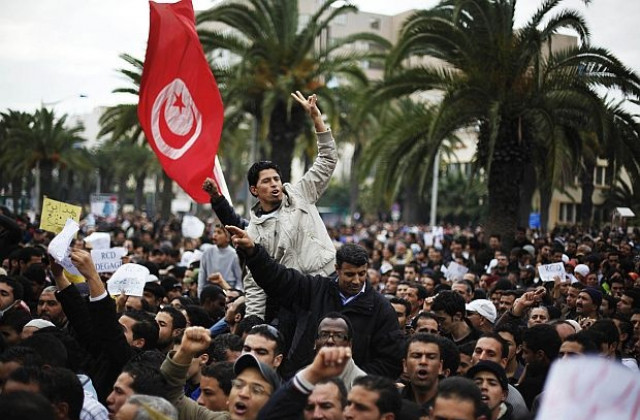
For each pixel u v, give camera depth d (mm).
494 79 17125
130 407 4375
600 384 2873
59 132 43906
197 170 8312
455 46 17312
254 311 7086
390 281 12078
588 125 17984
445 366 5781
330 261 6754
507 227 17906
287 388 4410
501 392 5645
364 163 20469
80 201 74000
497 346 6414
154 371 5176
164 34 8430
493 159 17828
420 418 4602
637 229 25594
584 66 17703
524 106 17250
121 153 62281
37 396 3906
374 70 45781
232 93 22438
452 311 7824
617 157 17594
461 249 17781
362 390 4246
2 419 3760
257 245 5961
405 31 17438
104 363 6211
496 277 12805
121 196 69438
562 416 2885
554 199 44219
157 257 15805
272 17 22438
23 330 6867
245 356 4867
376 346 6035
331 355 4367
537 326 6879
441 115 16672
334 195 80688
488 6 17094
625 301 9938
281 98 22734
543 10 16500
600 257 14656
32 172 52000
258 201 6902
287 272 6047
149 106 8422
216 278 9625
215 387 5422
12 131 42844
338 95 23766
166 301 10906
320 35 24703
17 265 11242
